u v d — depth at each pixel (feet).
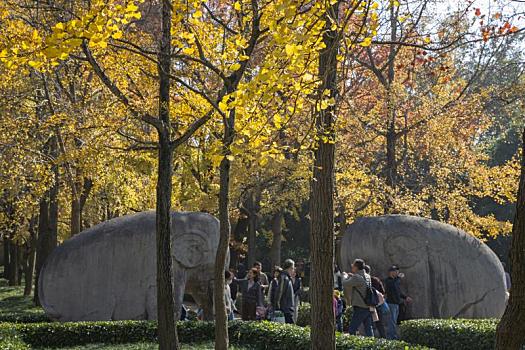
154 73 38.47
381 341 34.35
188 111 40.55
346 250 52.31
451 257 50.75
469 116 67.67
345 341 34.37
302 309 57.98
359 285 41.06
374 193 67.67
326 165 25.57
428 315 50.01
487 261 51.65
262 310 53.01
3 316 51.19
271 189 79.61
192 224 48.37
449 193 69.87
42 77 52.29
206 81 40.55
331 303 25.32
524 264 15.57
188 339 43.09
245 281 58.54
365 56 74.79
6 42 26.13
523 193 15.67
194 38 29.73
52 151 61.77
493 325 39.27
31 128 56.24
